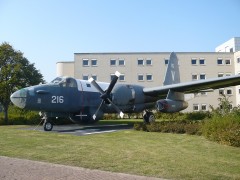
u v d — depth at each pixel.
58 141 12.42
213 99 48.03
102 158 8.91
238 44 55.84
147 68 48.53
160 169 7.57
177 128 15.58
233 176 6.93
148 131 16.56
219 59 49.47
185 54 49.06
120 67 48.44
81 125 22.20
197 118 27.56
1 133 15.64
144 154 9.54
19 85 24.97
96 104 20.05
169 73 25.97
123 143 11.88
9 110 27.39
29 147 10.88
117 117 34.75
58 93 18.20
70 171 7.40
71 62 52.69
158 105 19.34
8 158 8.98
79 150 10.26
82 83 19.72
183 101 20.75
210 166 7.90
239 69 48.19
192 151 10.08
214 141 12.29
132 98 21.12
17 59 25.42
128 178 6.76
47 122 17.86
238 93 48.41
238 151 10.09
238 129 11.57
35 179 6.62
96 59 48.44
